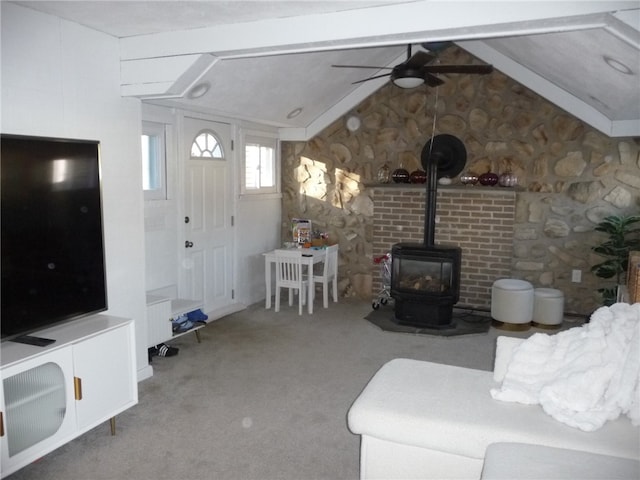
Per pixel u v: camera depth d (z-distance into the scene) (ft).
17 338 8.33
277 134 20.07
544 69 15.06
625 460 5.99
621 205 16.58
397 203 18.97
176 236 15.20
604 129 15.97
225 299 17.75
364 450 7.52
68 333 8.77
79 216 9.16
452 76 17.99
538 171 17.37
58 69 9.50
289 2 8.56
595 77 12.37
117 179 10.99
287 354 13.79
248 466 8.50
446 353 14.07
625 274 15.90
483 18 7.99
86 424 8.72
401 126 18.85
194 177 15.84
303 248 18.63
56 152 8.64
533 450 6.18
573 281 17.33
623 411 7.00
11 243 7.96
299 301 18.31
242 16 9.42
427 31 8.52
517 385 7.62
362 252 19.93
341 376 12.34
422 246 16.35
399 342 14.94
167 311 13.01
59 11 9.09
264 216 19.75
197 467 8.44
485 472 5.75
